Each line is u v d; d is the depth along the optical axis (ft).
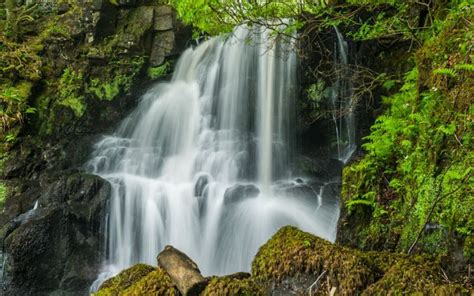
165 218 27.89
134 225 27.89
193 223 27.50
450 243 12.07
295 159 32.07
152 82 36.47
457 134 13.53
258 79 33.47
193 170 32.01
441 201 12.97
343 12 26.73
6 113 30.14
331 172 30.99
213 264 25.99
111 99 34.81
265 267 12.85
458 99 13.89
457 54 14.53
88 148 32.73
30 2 36.68
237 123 33.86
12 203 26.53
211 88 35.14
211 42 36.22
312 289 12.07
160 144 34.86
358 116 31.22
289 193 27.76
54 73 34.22
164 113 35.40
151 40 36.09
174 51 36.11
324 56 31.68
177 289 12.28
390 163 16.65
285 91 32.71
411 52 26.84
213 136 33.60
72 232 25.99
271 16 26.04
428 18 22.54
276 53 31.96
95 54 34.19
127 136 35.14
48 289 24.86
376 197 16.08
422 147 14.80
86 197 26.91
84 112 33.94
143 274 14.03
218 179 30.94
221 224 26.73
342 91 31.83
